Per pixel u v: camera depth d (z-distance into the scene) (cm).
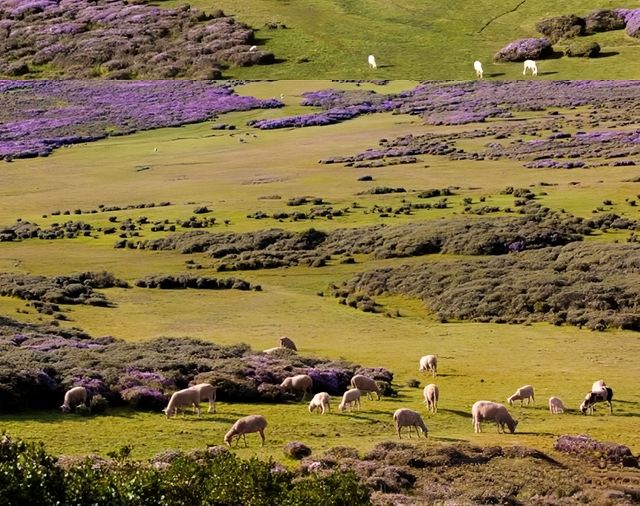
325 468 4966
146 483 3516
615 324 10875
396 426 5925
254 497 3591
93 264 15312
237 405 6912
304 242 16125
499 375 8362
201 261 15450
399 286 13250
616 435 6209
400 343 10156
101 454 5397
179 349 8738
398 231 16012
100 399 6556
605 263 13325
